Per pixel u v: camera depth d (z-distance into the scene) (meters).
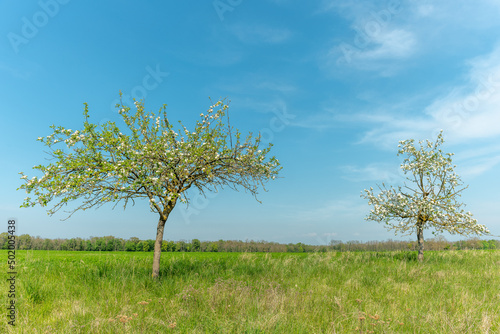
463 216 12.45
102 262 10.23
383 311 5.79
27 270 8.82
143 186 8.12
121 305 5.78
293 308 5.69
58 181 7.08
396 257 14.39
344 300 6.30
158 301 6.08
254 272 9.95
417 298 6.81
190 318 5.19
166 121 8.66
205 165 8.84
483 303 6.31
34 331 4.59
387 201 13.74
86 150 7.60
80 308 5.46
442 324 4.97
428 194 13.40
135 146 8.02
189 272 9.66
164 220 8.93
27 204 6.93
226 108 8.75
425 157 13.38
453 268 11.08
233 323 4.85
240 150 9.02
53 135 7.27
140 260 11.36
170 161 8.32
